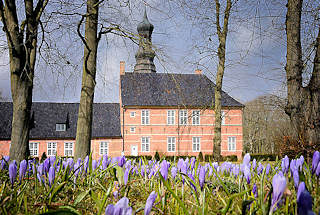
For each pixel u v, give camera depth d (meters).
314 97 6.87
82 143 6.56
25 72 6.59
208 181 3.00
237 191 2.86
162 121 37.34
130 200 2.55
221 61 12.77
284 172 2.79
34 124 37.16
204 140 37.75
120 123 38.50
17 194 2.53
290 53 7.18
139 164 3.71
